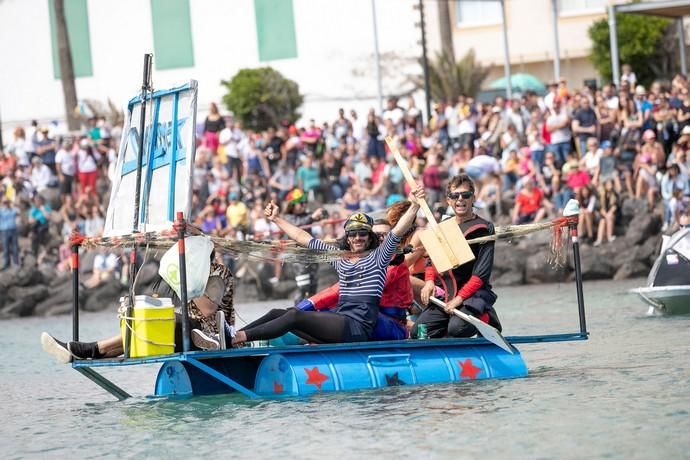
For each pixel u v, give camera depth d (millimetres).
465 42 71688
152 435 13469
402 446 12055
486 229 16578
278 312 15844
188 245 15031
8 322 39094
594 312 26656
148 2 67000
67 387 18891
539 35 70188
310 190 43594
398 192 41375
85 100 67625
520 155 40906
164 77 67188
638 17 63469
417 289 17641
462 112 43719
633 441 11789
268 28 65812
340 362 15484
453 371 16031
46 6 68250
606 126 40594
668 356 17875
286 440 12641
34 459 12703
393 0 64250
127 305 15648
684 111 40281
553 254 18000
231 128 45594
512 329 23688
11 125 69000
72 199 45969
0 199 46938
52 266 44156
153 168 16125
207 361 15852
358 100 64875
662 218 38719
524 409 13664
